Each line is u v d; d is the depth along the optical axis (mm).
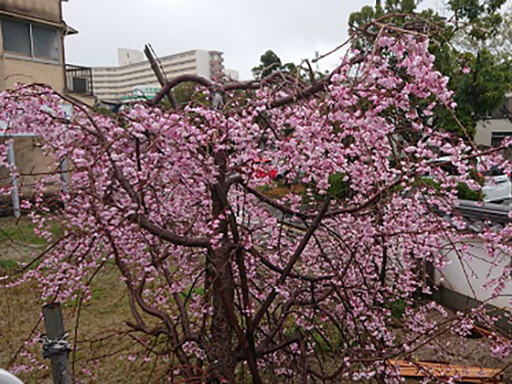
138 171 2072
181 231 2674
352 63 1802
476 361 3625
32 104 2045
